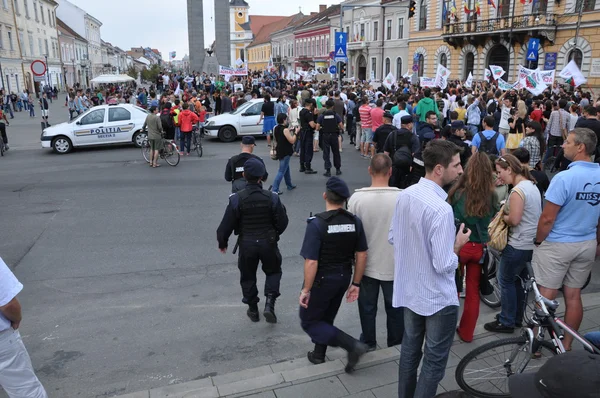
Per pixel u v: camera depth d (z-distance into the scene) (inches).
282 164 402.9
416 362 126.8
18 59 1845.5
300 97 765.3
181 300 221.3
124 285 237.3
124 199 396.8
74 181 464.8
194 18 1852.9
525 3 1263.5
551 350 130.3
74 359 175.3
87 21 3201.3
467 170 164.4
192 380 161.6
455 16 1469.0
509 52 1328.7
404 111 494.6
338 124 470.0
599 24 1089.4
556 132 476.1
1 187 442.6
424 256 116.7
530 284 144.6
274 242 192.7
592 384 66.2
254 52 4296.3
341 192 149.9
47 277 247.1
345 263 154.9
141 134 672.4
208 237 305.0
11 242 298.5
